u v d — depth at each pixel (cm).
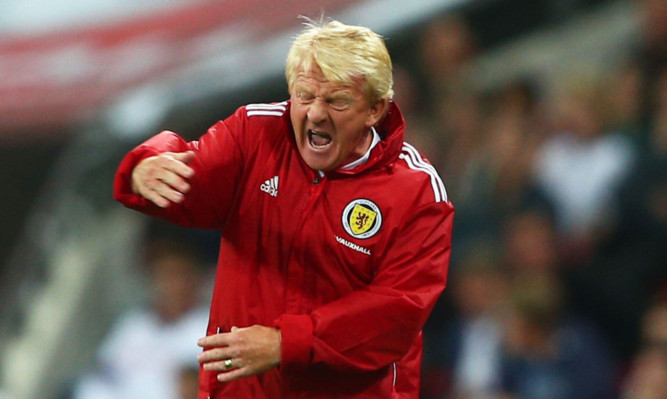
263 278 1164
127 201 1100
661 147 2769
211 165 1142
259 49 3509
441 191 1161
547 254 2730
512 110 3183
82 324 3322
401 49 3431
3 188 4112
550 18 3488
